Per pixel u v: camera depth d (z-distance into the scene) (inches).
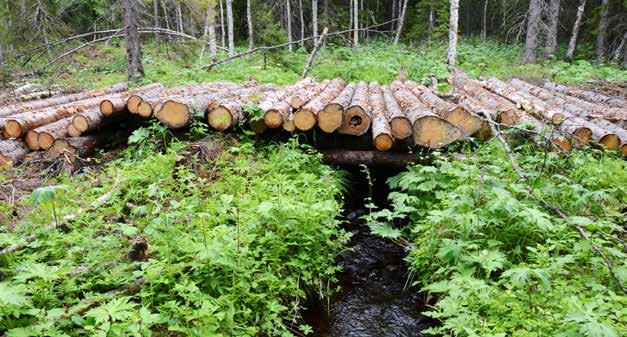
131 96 280.2
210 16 689.6
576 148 255.9
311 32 1268.5
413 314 176.1
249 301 149.9
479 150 259.6
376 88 445.1
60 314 114.1
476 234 176.1
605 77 597.6
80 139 270.8
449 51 585.9
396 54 736.3
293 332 159.2
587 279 146.3
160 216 171.8
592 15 861.8
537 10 745.0
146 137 274.4
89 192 214.4
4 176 233.9
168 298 140.6
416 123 261.0
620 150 263.0
